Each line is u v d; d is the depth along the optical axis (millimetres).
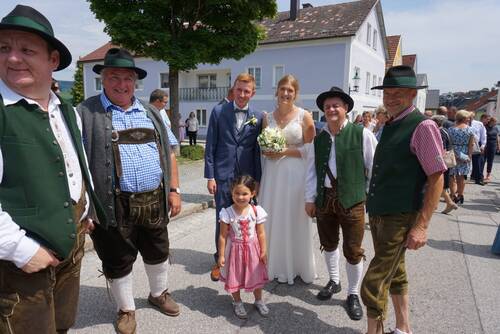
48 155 1633
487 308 3195
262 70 23219
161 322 2910
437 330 2852
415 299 3357
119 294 2705
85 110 2482
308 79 21641
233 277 2936
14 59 1537
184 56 10742
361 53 22250
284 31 22609
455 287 3609
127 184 2516
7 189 1539
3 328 1627
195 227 5414
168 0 10289
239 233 2938
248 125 3572
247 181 2977
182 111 27297
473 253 4602
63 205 1676
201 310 3107
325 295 3314
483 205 7555
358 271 3127
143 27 10242
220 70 26266
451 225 5961
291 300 3311
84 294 3295
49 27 1653
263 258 3027
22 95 1624
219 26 11586
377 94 27016
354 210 2998
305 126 3471
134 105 2635
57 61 1754
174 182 3006
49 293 1727
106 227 2217
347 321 2988
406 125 2314
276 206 3520
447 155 5598
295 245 3607
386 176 2379
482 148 9977
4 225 1440
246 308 3162
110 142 2461
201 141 22688
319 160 3139
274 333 2801
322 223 3254
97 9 10219
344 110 3021
